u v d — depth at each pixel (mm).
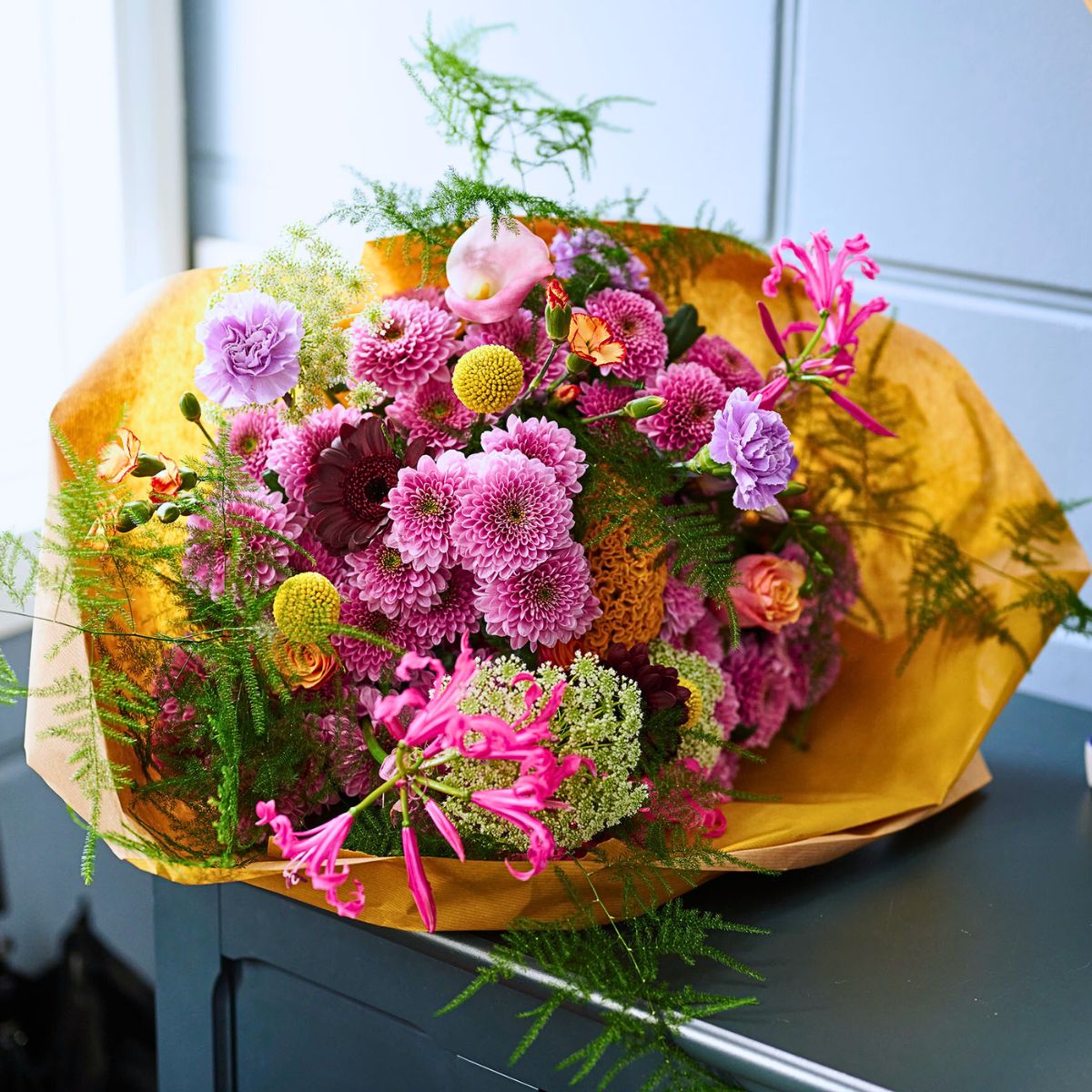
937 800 936
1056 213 1165
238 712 758
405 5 1467
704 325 1007
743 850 813
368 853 749
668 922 766
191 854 738
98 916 1527
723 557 791
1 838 1534
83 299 1657
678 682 784
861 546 1062
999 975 789
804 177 1288
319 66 1547
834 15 1220
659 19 1319
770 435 750
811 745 1013
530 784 627
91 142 1583
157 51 1588
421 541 737
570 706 736
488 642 782
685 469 818
